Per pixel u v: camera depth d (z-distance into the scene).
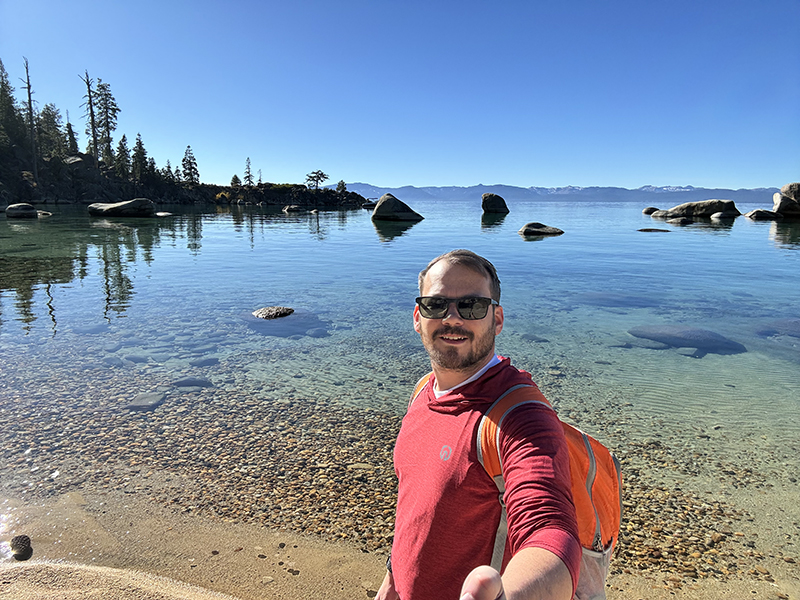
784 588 2.82
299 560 3.00
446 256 1.56
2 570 2.80
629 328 8.49
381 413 5.11
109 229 27.94
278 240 25.08
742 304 10.38
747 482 3.90
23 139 70.38
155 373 6.12
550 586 0.92
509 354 7.08
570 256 18.44
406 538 1.36
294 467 4.05
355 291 11.62
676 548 3.15
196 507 3.51
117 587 2.67
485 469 1.28
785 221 38.38
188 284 12.25
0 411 4.98
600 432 4.74
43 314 8.95
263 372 6.23
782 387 5.88
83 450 4.26
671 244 22.78
